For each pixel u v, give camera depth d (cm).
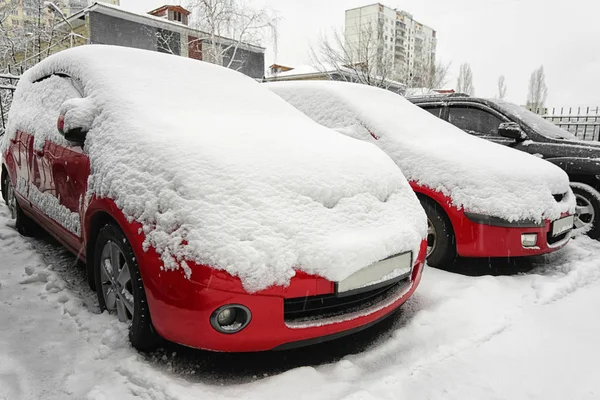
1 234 377
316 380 194
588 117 1059
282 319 186
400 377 201
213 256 175
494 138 507
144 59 303
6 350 209
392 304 229
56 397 178
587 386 200
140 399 175
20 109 365
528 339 241
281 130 275
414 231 238
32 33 1362
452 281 320
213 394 180
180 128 233
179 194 190
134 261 200
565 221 354
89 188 229
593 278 340
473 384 199
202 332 176
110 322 226
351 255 197
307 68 2703
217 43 1697
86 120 246
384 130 386
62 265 318
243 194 197
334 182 226
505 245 321
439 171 343
